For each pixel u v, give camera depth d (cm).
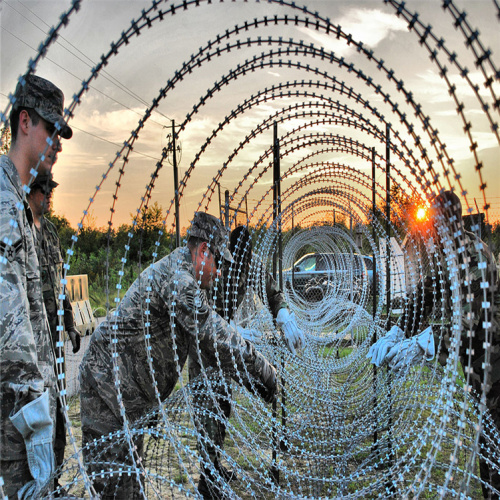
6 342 173
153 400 260
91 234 1928
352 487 297
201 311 242
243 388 260
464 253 143
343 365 386
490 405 266
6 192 186
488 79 111
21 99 199
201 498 188
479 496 285
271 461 233
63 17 123
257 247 347
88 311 633
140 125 165
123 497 240
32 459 174
